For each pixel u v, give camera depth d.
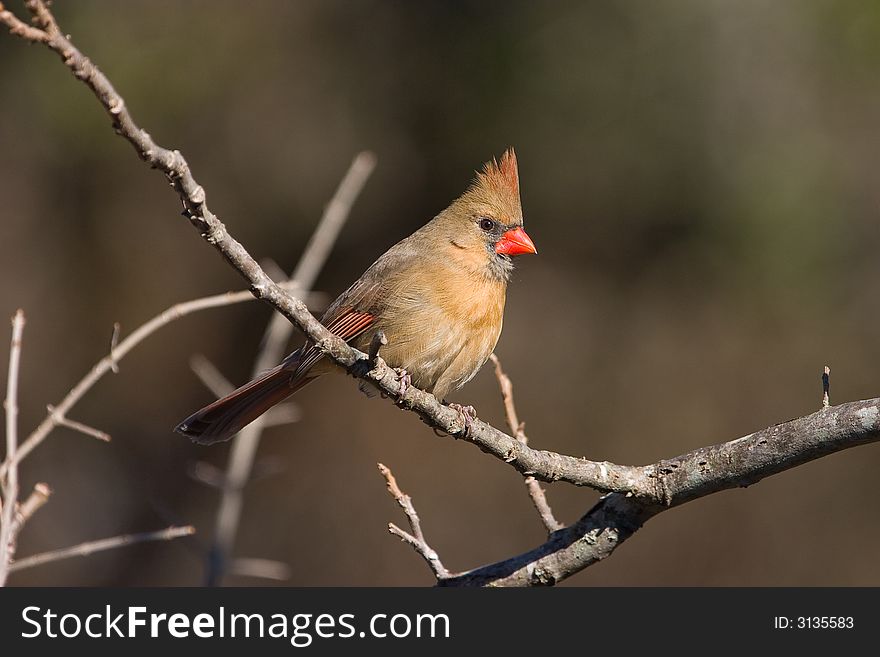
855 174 12.20
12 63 12.86
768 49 12.22
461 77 12.95
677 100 12.38
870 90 12.10
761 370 13.34
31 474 14.16
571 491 13.98
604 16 12.45
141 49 12.81
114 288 14.39
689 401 13.57
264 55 13.29
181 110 13.05
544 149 12.81
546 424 13.91
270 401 6.82
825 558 13.13
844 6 12.02
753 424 13.27
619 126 12.54
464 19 12.98
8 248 14.07
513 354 14.16
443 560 13.86
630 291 13.62
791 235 12.33
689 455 5.14
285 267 13.94
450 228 6.92
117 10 12.81
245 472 7.51
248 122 13.38
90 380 5.35
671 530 13.45
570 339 14.00
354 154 13.43
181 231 14.32
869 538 13.09
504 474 14.12
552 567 5.42
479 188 7.01
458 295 6.72
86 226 14.14
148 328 5.55
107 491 14.44
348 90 13.34
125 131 3.71
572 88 12.56
